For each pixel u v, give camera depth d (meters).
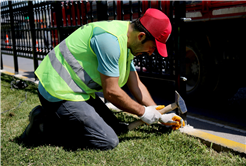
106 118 2.62
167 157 2.13
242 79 3.52
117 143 2.28
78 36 2.16
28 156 2.13
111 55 1.99
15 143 2.38
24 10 5.40
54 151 2.21
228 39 3.39
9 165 2.02
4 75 6.33
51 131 2.53
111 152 2.17
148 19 2.00
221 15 3.27
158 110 2.46
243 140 2.42
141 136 2.52
